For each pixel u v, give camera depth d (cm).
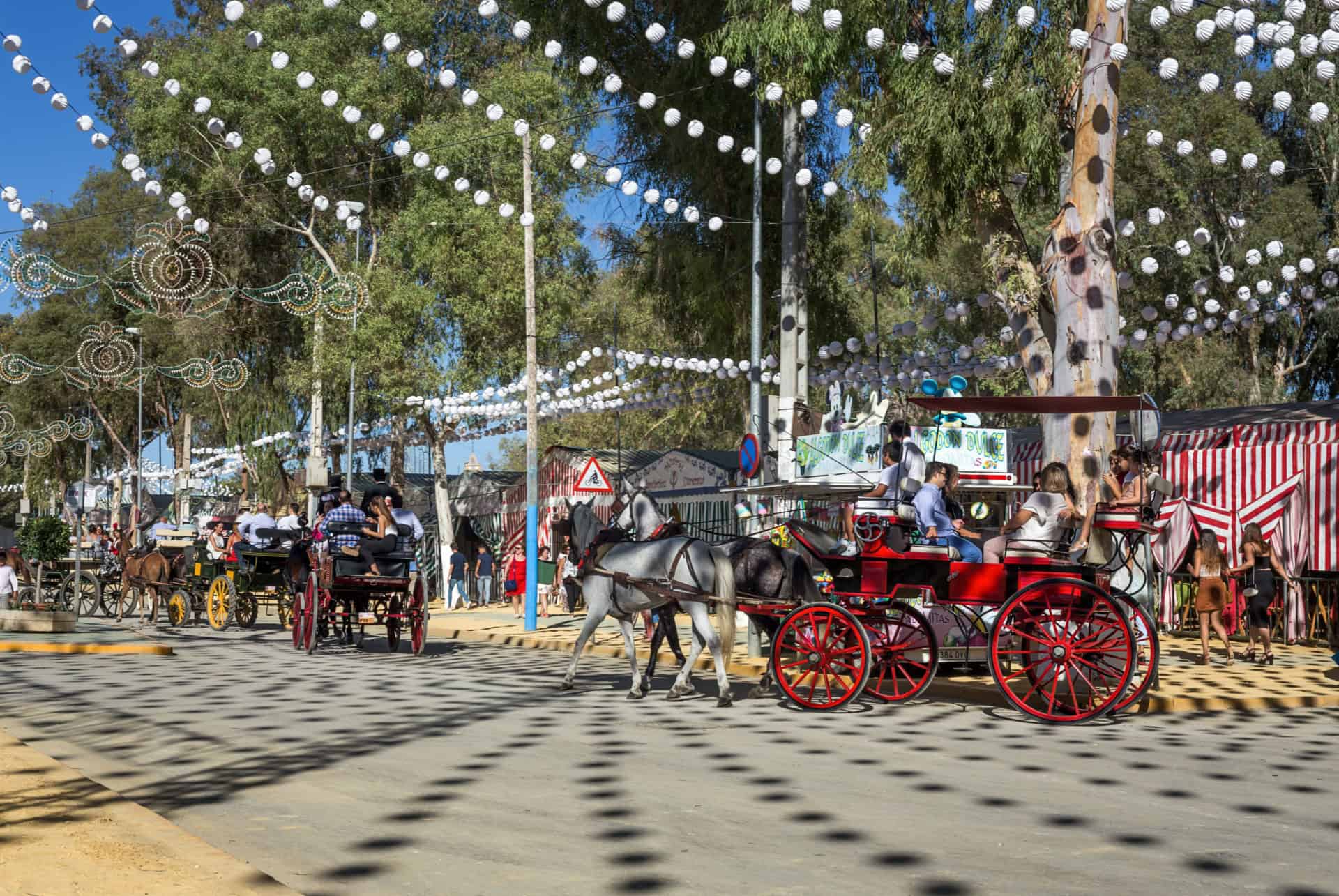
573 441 6166
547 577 3622
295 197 4434
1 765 848
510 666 1823
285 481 4450
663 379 3431
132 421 7181
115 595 3158
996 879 629
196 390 5581
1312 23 3050
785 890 606
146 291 2405
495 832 724
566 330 4238
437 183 3822
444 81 1454
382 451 4828
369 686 1477
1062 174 1742
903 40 1827
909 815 775
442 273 3759
